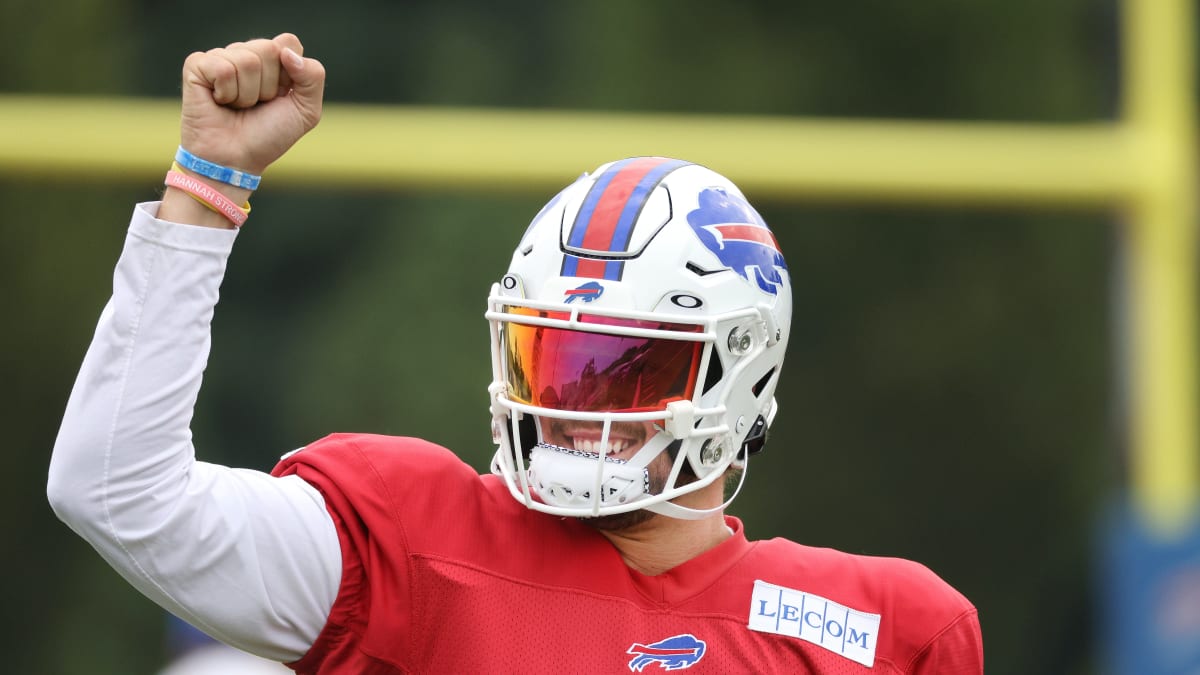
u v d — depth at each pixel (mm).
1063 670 43844
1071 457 44469
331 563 8750
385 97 52562
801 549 9695
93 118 27531
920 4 46156
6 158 27438
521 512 9289
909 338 45219
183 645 24125
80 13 45656
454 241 45062
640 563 9359
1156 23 28734
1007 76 46344
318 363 45719
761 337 9523
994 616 44062
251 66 8484
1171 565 26562
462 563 8953
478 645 8812
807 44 46875
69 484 8133
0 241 42812
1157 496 27969
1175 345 28266
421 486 9102
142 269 8250
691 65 46812
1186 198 28469
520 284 9422
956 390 44969
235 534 8422
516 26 51938
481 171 27828
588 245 9266
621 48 47062
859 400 45094
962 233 45250
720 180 9867
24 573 41938
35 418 42812
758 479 43875
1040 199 28359
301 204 51406
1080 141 28438
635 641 8953
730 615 9164
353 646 8867
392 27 53000
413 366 44094
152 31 52500
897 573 9609
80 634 41312
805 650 9148
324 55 52562
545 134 27922
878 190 28156
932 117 46531
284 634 8719
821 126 28062
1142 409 28469
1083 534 44000
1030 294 44969
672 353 9164
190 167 8445
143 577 8312
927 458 44844
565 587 9008
